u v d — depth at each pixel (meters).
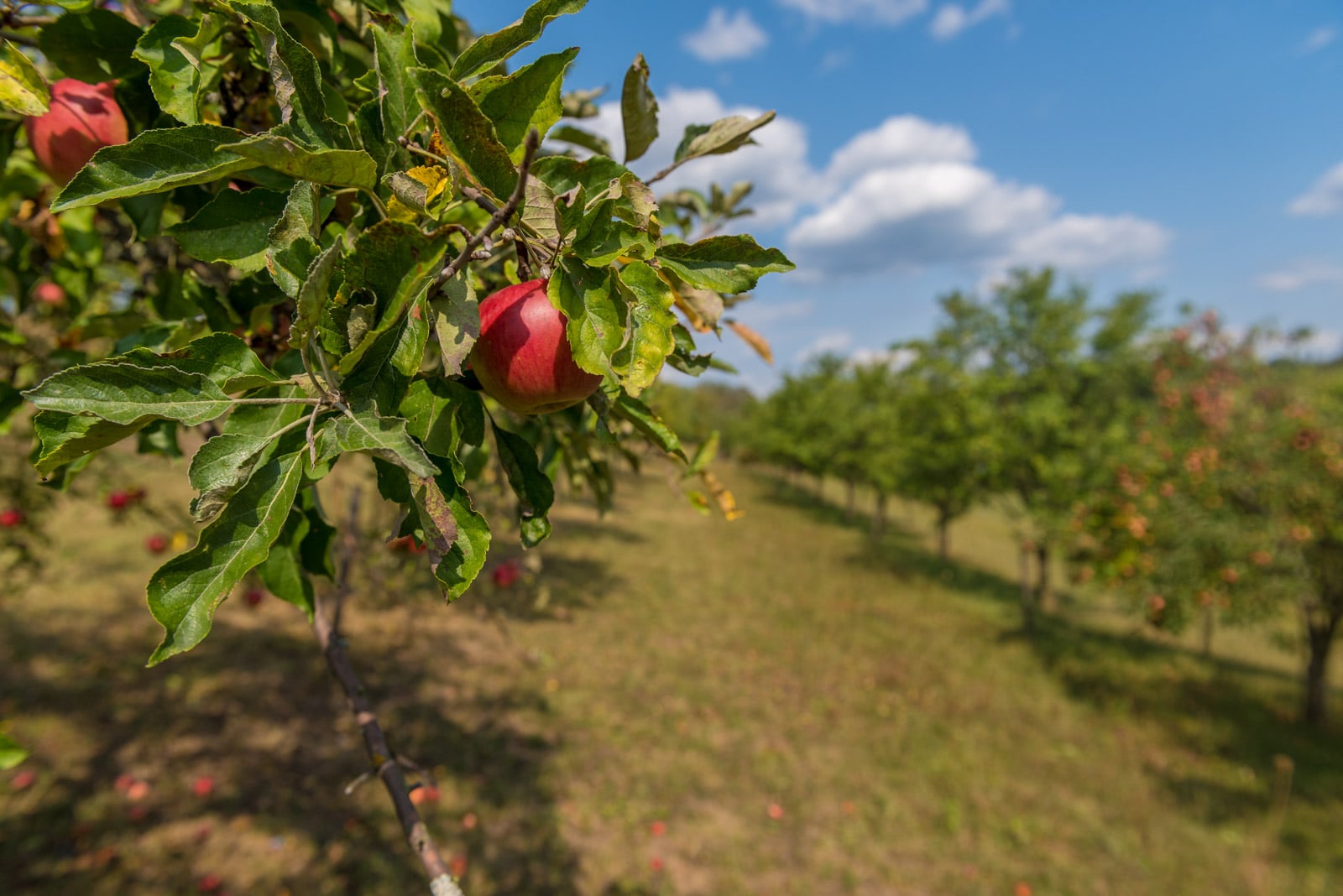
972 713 9.06
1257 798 7.26
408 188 0.79
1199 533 8.20
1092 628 14.76
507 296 0.95
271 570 1.25
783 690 9.21
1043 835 6.33
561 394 0.94
